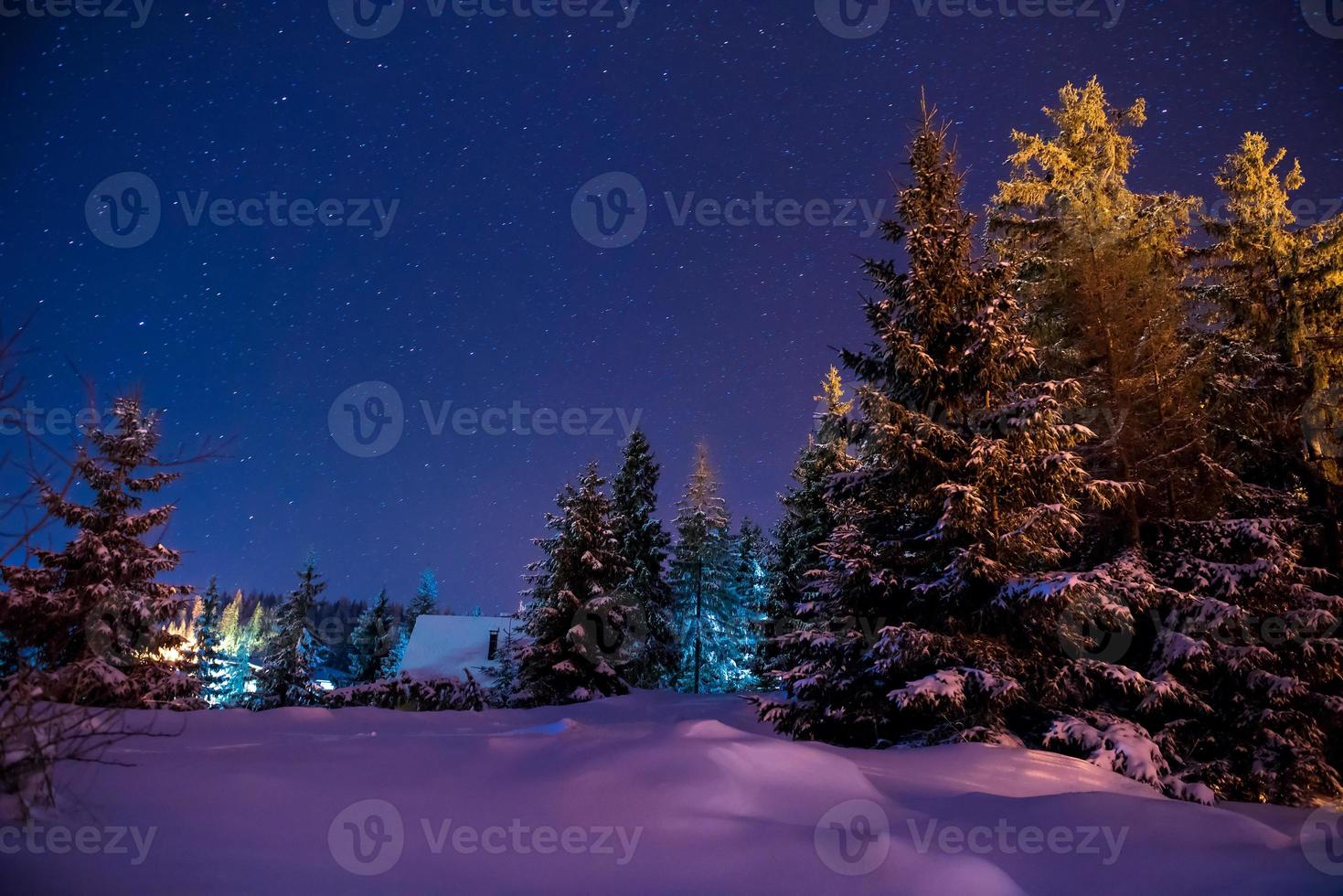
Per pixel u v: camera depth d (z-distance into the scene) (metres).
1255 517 15.26
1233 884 5.08
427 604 70.94
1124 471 15.48
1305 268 18.52
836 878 4.62
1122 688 11.63
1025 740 11.52
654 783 5.99
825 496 14.32
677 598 44.06
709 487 47.34
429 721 10.51
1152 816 6.37
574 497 30.33
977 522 11.84
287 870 4.07
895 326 13.04
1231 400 16.61
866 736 12.23
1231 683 13.61
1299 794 12.77
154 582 18.52
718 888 4.36
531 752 7.16
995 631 12.04
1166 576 14.60
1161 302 15.94
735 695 19.58
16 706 4.55
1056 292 17.33
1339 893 4.96
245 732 8.35
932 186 14.24
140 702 15.70
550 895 4.09
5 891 3.33
